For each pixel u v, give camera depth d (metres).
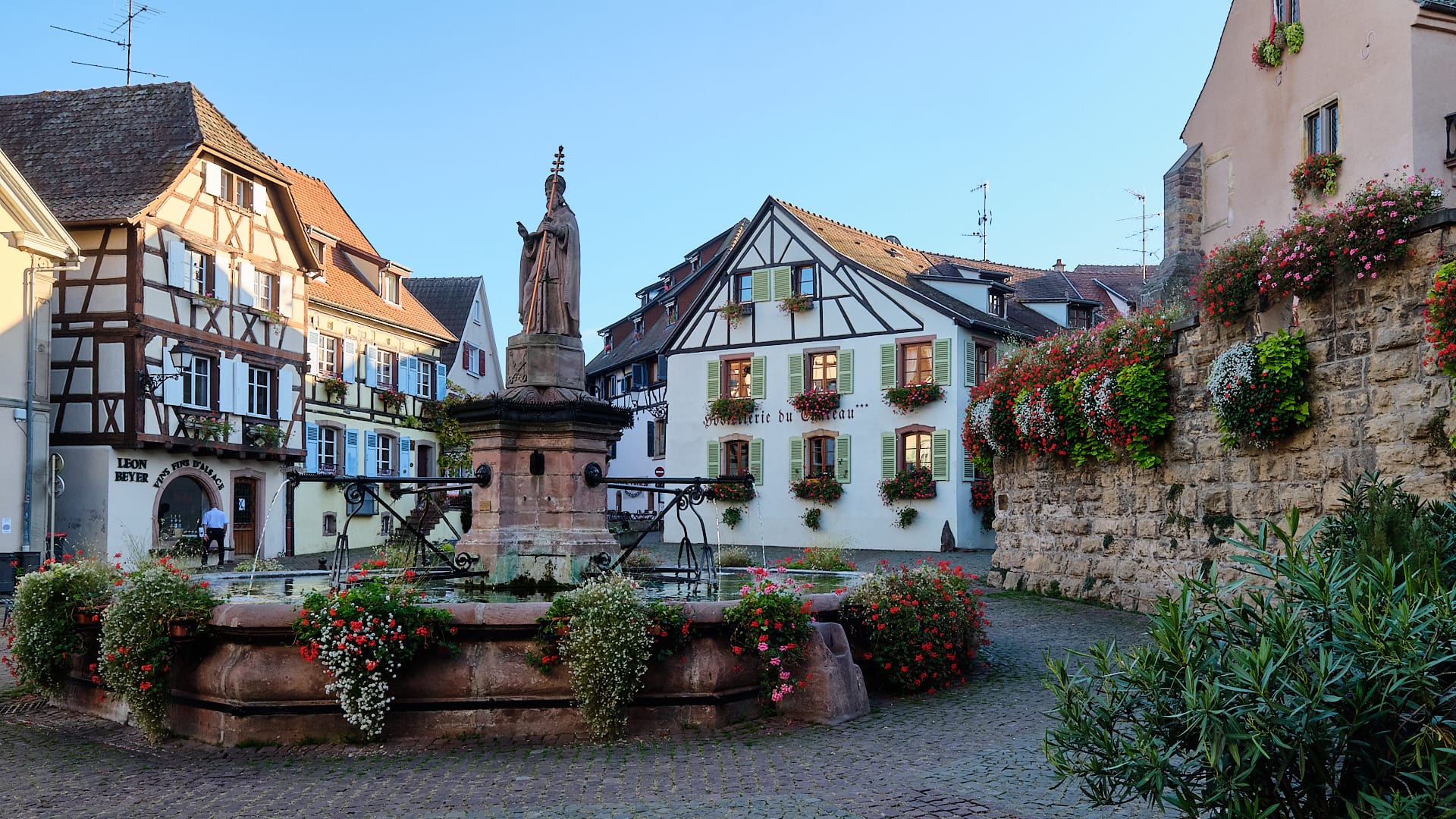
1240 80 22.67
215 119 28.38
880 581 9.42
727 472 34.72
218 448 27.23
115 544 24.86
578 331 10.64
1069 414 15.18
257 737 7.41
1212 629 3.89
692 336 35.50
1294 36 20.67
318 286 33.25
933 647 9.21
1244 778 3.51
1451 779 3.29
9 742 7.88
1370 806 3.59
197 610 7.66
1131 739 3.91
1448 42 18.31
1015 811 5.66
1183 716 3.63
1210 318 12.55
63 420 25.02
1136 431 13.53
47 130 27.66
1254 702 3.55
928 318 31.27
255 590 9.91
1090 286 45.06
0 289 22.33
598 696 7.34
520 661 7.57
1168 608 3.80
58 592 9.12
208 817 5.89
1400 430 9.59
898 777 6.43
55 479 24.44
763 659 8.02
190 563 21.36
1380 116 18.64
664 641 7.72
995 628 12.73
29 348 22.86
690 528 34.88
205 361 27.56
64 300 25.22
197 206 27.03
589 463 10.25
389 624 7.29
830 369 33.28
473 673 7.51
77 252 24.11
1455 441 8.95
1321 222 10.39
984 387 18.00
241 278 28.44
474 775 6.59
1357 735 3.56
